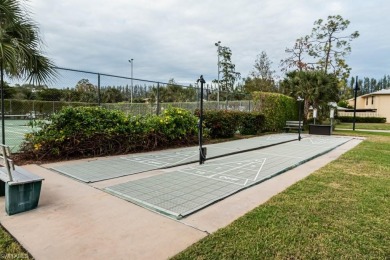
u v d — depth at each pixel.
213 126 11.36
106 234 2.66
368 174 5.30
